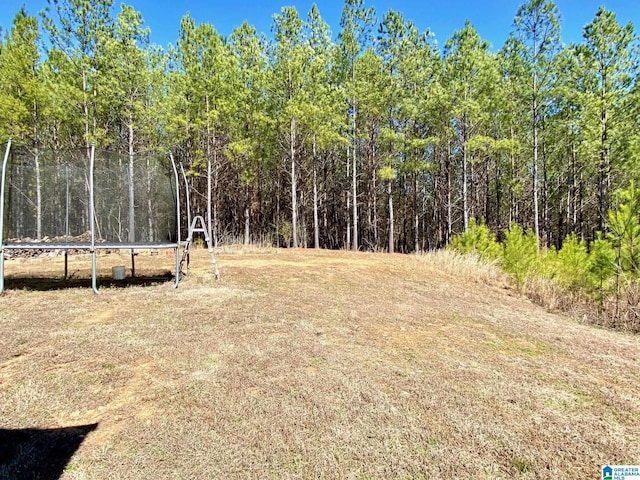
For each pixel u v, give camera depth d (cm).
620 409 250
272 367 302
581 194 2094
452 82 1501
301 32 1723
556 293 673
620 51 1356
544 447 206
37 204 771
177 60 1738
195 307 490
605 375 309
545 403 256
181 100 1498
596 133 1391
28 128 1306
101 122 1466
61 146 1414
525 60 1541
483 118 1470
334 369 302
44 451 195
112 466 184
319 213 2483
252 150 1686
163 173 786
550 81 1491
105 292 580
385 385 276
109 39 1334
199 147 1614
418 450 201
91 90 1351
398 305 539
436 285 734
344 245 2295
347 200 2169
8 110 1241
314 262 1003
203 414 231
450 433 217
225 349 339
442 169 2011
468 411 242
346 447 202
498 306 578
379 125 1814
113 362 308
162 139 1539
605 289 593
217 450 197
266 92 1677
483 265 916
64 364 304
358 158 2102
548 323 484
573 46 1456
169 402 246
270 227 2291
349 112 1861
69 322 417
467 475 182
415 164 1731
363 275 798
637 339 435
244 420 226
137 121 1454
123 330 389
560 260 763
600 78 1411
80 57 1323
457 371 306
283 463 188
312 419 228
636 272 566
